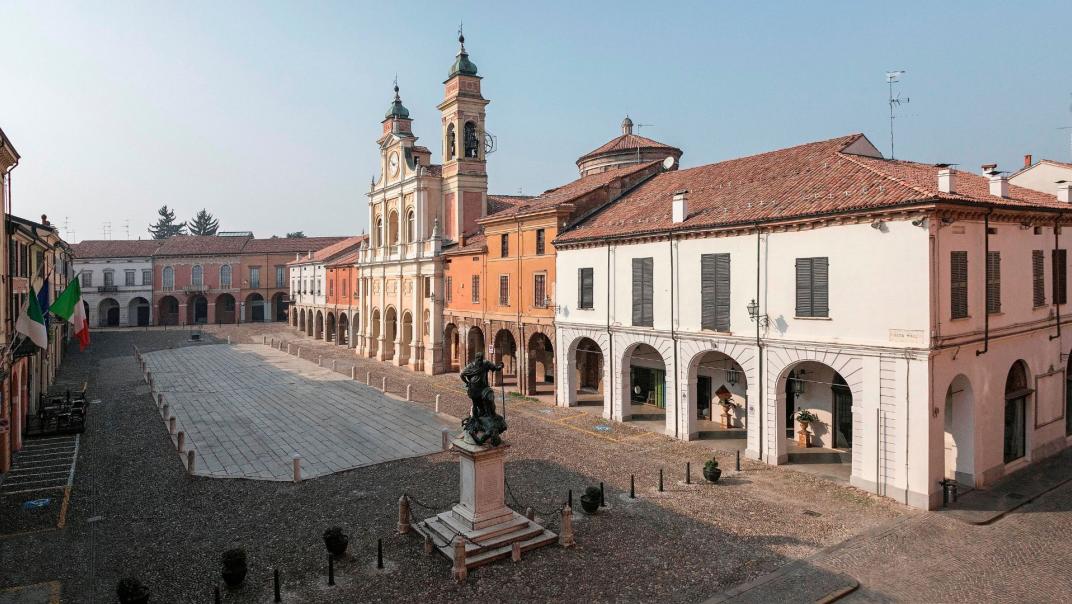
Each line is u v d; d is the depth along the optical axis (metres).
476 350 48.06
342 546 17.41
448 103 52.12
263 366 56.91
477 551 17.02
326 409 38.00
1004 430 24.52
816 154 29.92
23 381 30.62
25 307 23.61
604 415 34.62
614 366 33.69
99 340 79.62
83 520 20.22
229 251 103.94
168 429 32.53
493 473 18.00
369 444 29.83
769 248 25.72
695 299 28.94
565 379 37.34
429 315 52.38
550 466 25.69
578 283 35.91
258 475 24.98
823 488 23.00
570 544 18.02
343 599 15.28
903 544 18.22
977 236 22.78
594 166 52.91
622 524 19.66
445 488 23.30
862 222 22.53
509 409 37.00
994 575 16.39
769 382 25.95
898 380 21.50
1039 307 26.23
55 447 28.92
